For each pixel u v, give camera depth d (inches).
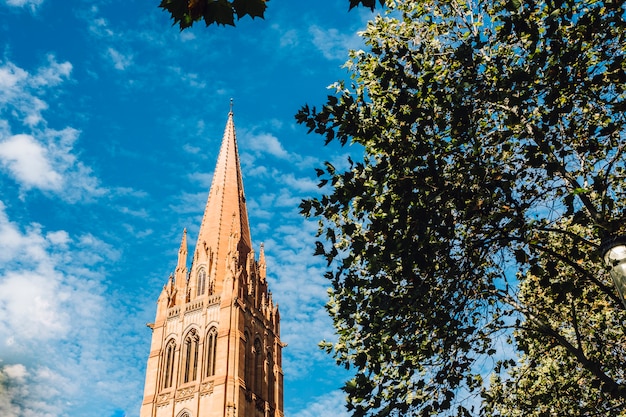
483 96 481.1
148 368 2989.7
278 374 3245.6
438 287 514.6
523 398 664.4
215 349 2945.4
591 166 591.2
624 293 386.9
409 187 469.7
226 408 2640.3
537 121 542.6
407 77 484.4
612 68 508.1
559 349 708.7
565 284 494.0
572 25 567.8
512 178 473.7
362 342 560.4
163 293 3270.2
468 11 655.1
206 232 3550.7
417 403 516.7
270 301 3511.3
